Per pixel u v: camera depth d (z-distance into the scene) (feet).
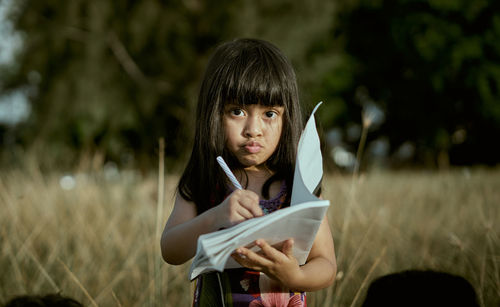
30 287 8.16
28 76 41.47
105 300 7.65
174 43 39.40
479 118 54.08
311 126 4.48
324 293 7.31
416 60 51.75
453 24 50.67
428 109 54.24
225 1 37.58
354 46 56.44
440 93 53.11
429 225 11.05
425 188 16.34
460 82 51.96
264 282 4.73
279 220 3.59
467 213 11.28
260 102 4.70
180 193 5.06
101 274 8.32
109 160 43.39
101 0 36.37
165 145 8.11
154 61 40.52
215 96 4.80
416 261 8.71
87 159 16.84
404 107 55.01
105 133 43.60
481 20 51.16
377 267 8.25
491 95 50.19
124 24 37.58
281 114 4.86
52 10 38.55
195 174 5.02
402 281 5.29
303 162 4.25
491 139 55.11
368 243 9.05
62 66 39.27
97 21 36.35
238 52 4.92
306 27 39.01
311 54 43.60
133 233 10.32
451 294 5.14
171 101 41.34
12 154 17.04
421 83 53.42
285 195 4.94
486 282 7.32
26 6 38.37
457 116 54.85
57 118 39.22
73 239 10.41
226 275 4.76
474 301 5.24
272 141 4.78
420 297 5.11
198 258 3.80
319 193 4.26
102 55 37.83
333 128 58.75
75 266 8.59
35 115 40.98
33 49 38.91
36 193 12.63
